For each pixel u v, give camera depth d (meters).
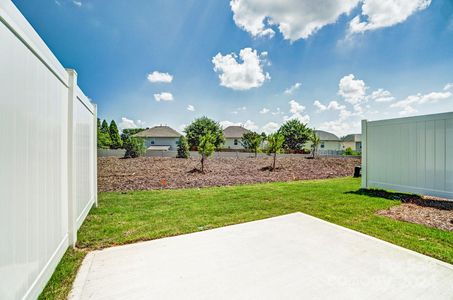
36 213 1.98
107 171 11.16
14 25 1.58
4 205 1.47
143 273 2.42
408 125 6.12
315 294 2.04
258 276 2.35
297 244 3.16
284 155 23.41
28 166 1.83
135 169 11.91
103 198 5.98
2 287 1.43
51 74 2.39
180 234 3.56
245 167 13.70
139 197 6.11
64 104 2.85
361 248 3.03
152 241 3.28
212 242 3.24
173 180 9.18
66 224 2.91
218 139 30.91
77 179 3.51
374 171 6.95
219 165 14.15
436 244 3.14
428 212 4.69
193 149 29.64
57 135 2.58
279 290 2.11
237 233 3.59
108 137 32.31
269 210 4.91
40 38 2.05
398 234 3.51
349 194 6.54
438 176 5.54
